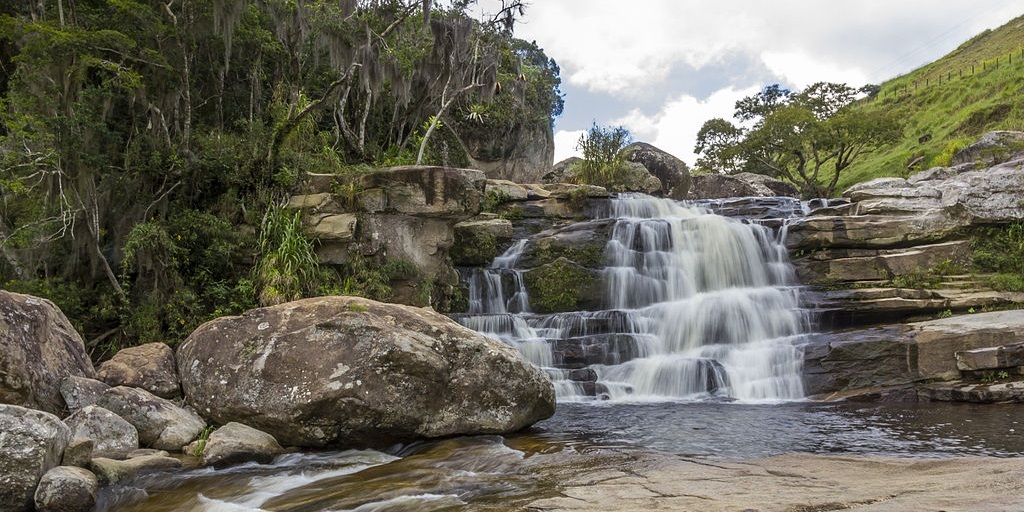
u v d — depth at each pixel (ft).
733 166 178.50
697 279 60.80
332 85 55.36
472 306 58.80
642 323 52.03
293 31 56.75
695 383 45.01
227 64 53.67
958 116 181.47
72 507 22.49
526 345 47.47
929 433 31.53
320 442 30.73
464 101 104.99
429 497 21.72
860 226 60.03
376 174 52.26
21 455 22.41
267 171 52.54
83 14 54.29
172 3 55.88
